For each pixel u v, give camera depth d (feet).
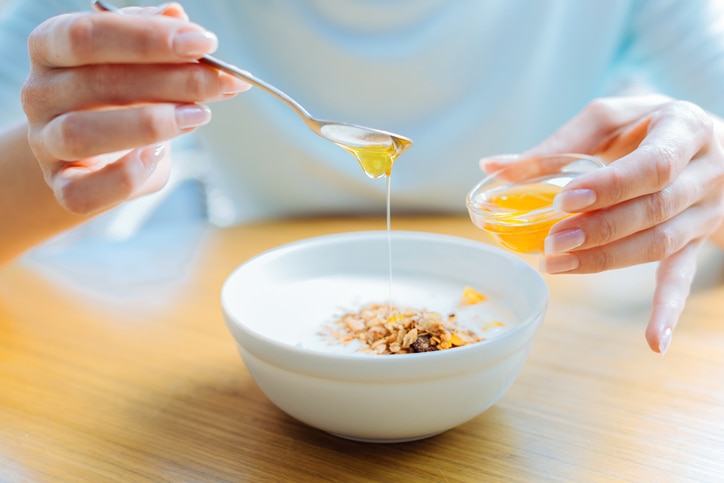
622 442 1.21
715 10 2.24
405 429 1.16
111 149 1.18
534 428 1.24
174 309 1.64
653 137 1.34
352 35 2.37
